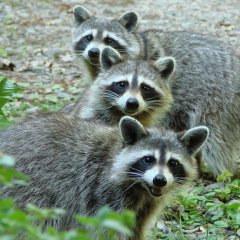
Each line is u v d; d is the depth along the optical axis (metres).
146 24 21.88
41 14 22.75
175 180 8.74
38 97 15.13
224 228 9.91
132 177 8.54
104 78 11.96
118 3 24.58
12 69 17.48
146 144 8.66
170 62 12.26
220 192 11.01
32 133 8.91
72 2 24.41
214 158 12.80
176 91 13.16
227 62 13.38
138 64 12.15
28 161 8.69
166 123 13.09
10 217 4.80
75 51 15.33
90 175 8.68
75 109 12.48
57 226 8.64
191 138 8.91
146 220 9.04
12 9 23.00
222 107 12.97
